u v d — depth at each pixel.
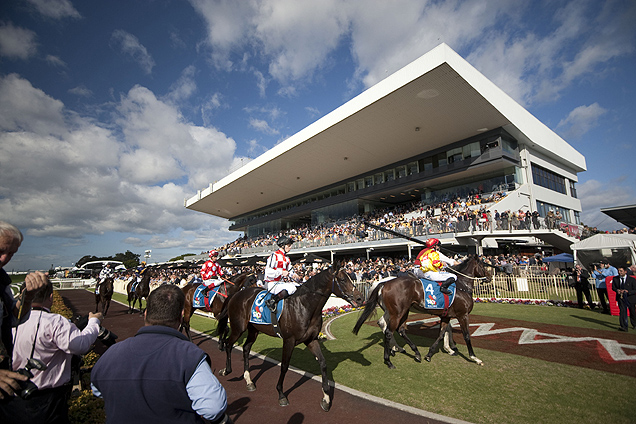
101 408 3.72
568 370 5.54
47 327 2.14
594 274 11.44
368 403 4.56
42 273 2.30
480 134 26.25
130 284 16.16
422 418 4.09
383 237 24.72
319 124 27.30
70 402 3.65
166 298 1.97
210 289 8.02
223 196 46.66
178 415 1.73
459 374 5.51
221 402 1.75
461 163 27.16
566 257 18.73
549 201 29.41
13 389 1.87
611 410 4.09
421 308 6.30
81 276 49.44
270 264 5.36
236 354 7.24
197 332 10.09
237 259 13.20
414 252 25.61
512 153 26.06
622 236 16.17
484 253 23.59
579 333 8.07
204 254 45.41
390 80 21.89
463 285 6.53
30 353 2.11
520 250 26.55
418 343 7.79
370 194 34.50
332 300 14.31
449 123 25.00
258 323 5.15
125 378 1.70
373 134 27.31
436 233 21.66
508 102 24.72
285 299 4.92
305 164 34.06
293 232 41.00
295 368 6.10
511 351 6.76
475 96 21.86
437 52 19.39
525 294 14.38
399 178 31.89
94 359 5.45
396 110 23.84
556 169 32.09
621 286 8.38
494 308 12.45
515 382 5.07
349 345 7.73
